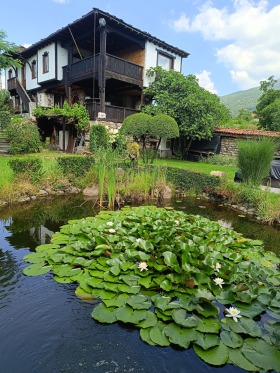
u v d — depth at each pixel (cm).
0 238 367
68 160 711
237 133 1240
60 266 276
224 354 168
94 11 1021
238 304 222
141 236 323
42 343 179
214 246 317
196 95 1215
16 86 1714
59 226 427
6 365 162
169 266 252
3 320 199
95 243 307
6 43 1077
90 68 1194
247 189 614
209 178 699
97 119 1153
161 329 188
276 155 830
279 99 1670
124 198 632
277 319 209
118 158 801
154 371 161
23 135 1105
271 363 163
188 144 1427
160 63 1416
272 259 326
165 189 693
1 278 257
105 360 167
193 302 211
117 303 213
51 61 1443
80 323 198
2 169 726
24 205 548
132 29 1175
